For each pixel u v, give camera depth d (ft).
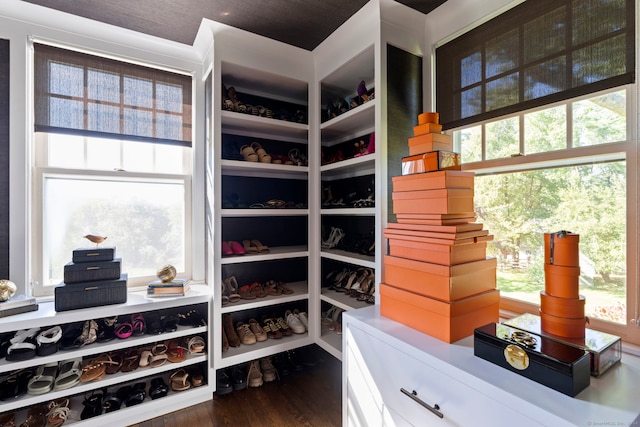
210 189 6.70
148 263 6.91
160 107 6.91
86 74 6.23
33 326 4.86
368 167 7.18
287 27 6.14
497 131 5.06
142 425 5.42
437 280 3.79
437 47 5.88
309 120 7.30
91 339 5.42
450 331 3.59
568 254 3.24
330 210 6.81
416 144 4.49
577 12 4.03
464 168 5.52
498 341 3.07
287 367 7.07
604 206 3.96
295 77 7.08
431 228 4.00
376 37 5.51
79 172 6.21
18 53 5.60
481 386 2.82
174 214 7.18
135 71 6.68
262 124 6.95
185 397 5.92
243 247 7.34
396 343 3.73
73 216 6.24
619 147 3.75
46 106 5.88
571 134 4.19
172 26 6.15
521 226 4.86
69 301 5.20
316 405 5.99
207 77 6.87
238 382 6.46
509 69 4.77
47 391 4.94
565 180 4.34
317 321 7.20
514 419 2.58
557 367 2.63
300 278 8.83
